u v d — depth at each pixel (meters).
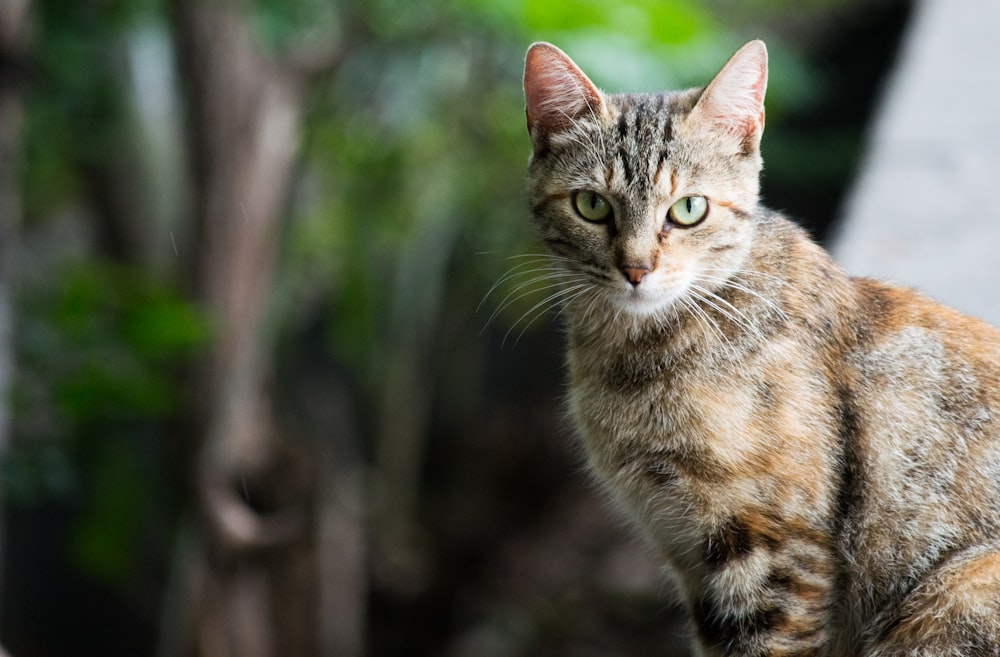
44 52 8.37
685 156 4.38
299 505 9.18
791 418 4.02
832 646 4.06
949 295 5.07
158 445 9.62
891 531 3.96
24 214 10.88
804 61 11.59
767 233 4.43
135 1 8.50
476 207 11.72
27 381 7.54
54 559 13.49
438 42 8.66
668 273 4.30
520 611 11.92
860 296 4.30
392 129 10.02
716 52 8.00
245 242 8.81
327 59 8.83
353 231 11.23
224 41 8.57
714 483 4.08
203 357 8.64
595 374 4.49
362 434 13.12
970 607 3.69
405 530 12.74
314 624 9.08
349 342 11.93
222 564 8.79
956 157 6.16
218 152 8.72
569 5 7.19
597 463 4.52
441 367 13.77
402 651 12.05
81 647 13.52
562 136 4.63
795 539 3.96
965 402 3.97
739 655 4.02
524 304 12.23
